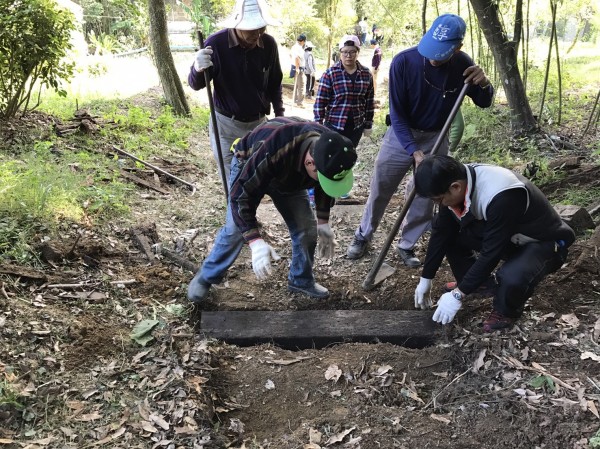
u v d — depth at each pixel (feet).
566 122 26.08
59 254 12.41
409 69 12.03
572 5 38.78
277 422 9.39
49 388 8.76
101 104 28.96
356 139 18.83
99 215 15.16
